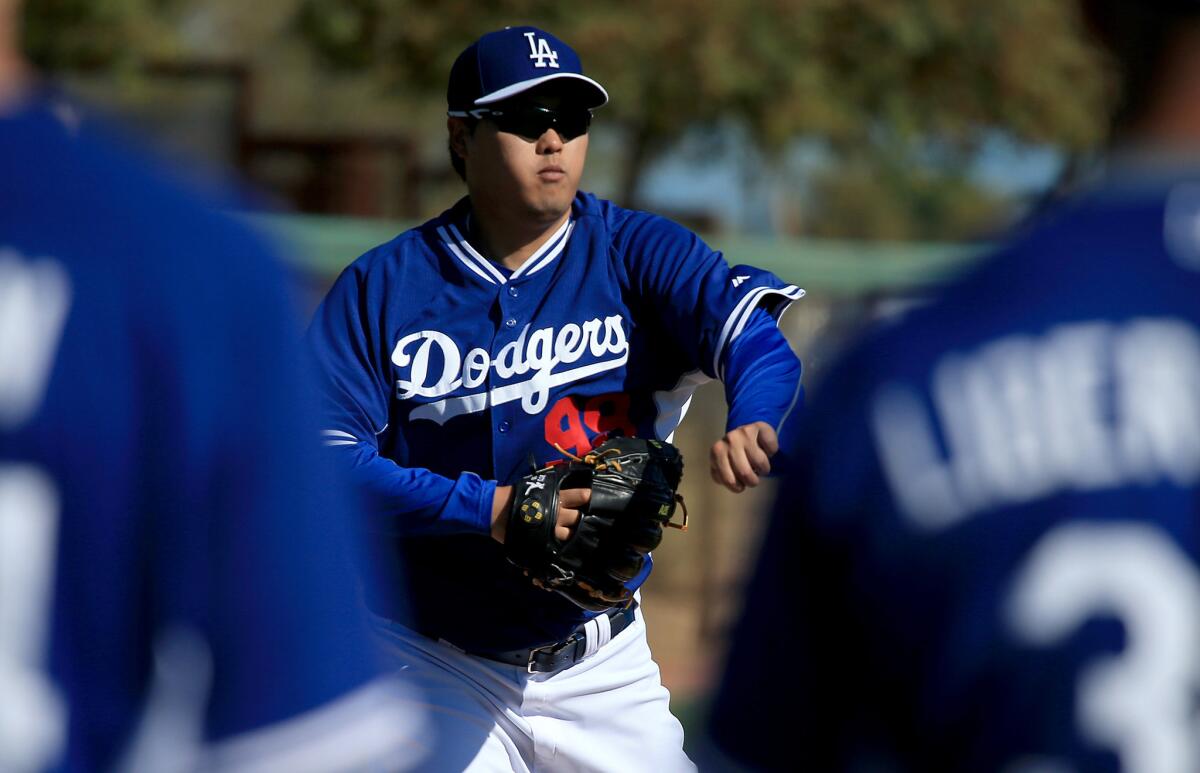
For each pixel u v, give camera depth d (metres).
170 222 4.87
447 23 42.44
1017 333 5.21
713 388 27.14
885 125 45.72
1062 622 4.92
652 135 45.38
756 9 42.00
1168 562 4.89
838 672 5.48
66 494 4.61
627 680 12.86
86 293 4.70
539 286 12.24
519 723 12.48
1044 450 5.07
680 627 25.67
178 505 4.74
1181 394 5.01
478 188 12.12
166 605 4.74
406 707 5.51
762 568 5.71
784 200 50.28
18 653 4.55
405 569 12.21
